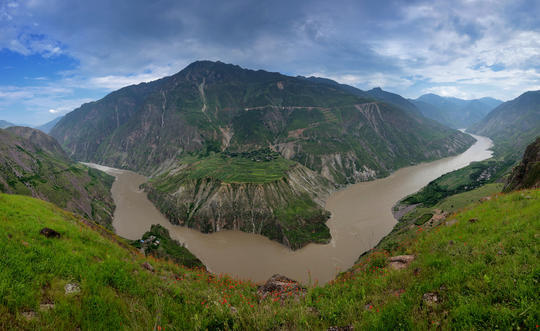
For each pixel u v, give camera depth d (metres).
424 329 6.84
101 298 9.34
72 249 12.98
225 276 19.83
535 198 15.17
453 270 9.20
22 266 9.56
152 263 18.19
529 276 7.38
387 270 12.86
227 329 9.09
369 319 7.86
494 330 6.12
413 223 73.00
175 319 9.41
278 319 9.51
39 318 7.82
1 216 14.53
